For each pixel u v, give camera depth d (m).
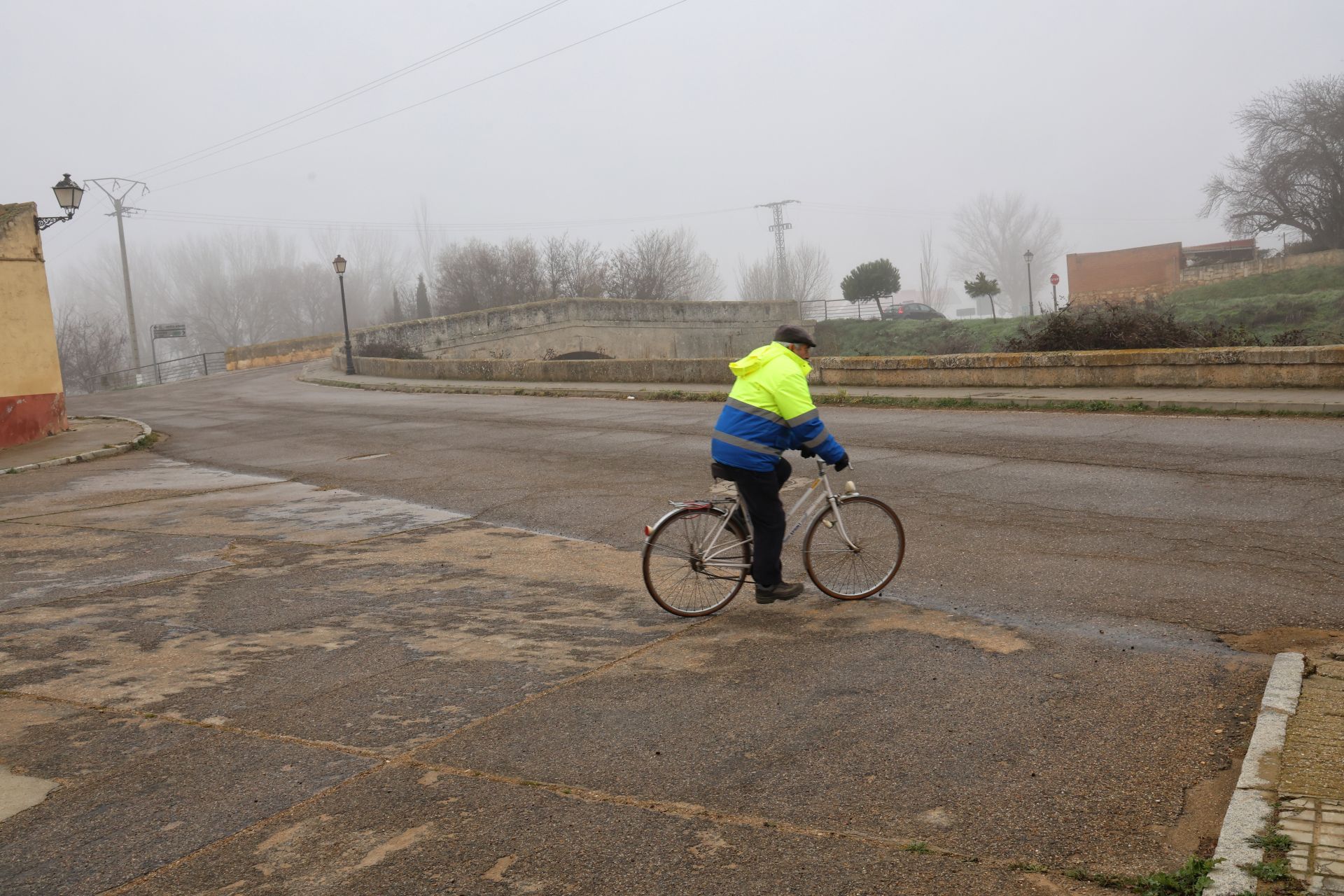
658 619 6.12
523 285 56.53
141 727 4.73
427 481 11.77
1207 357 14.82
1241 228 61.44
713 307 49.72
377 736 4.51
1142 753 3.95
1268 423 12.09
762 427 5.88
